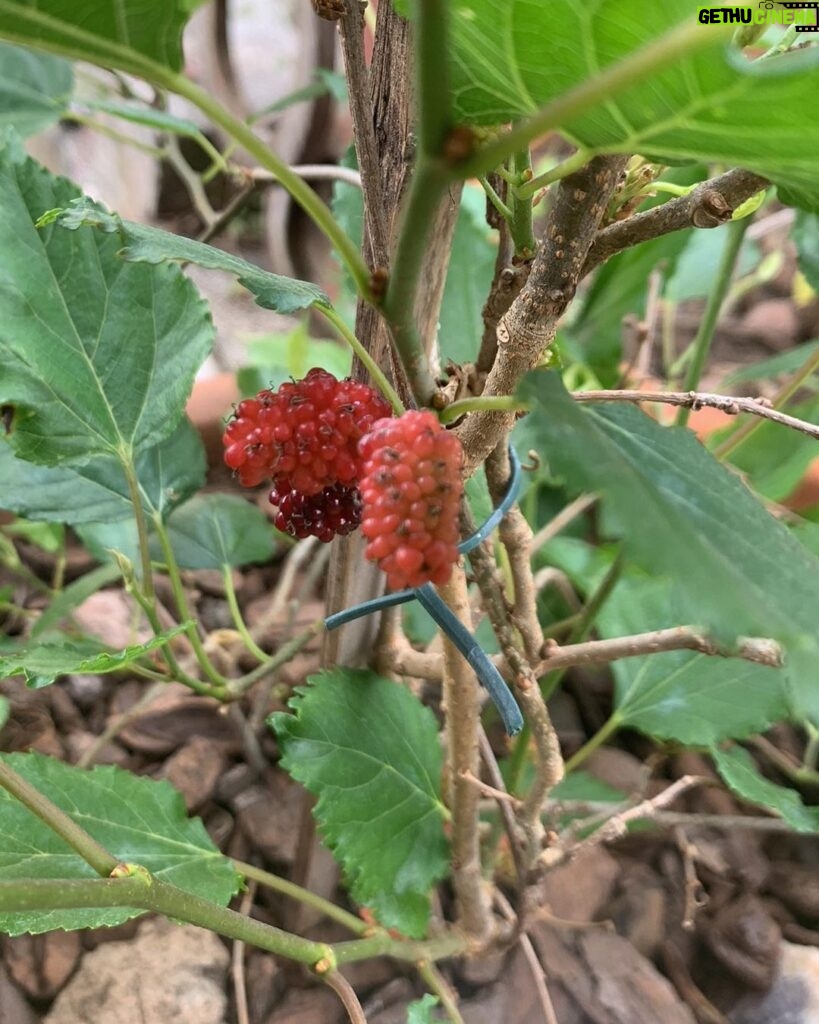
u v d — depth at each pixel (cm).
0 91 30
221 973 23
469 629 17
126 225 14
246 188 31
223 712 24
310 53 48
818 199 11
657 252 30
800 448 31
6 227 19
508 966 24
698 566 8
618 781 29
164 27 9
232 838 27
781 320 53
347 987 18
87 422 20
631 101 9
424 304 18
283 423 13
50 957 23
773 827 26
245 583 36
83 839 14
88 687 30
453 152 9
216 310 52
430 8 8
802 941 25
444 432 11
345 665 22
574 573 28
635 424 12
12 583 34
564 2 8
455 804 20
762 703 24
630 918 26
